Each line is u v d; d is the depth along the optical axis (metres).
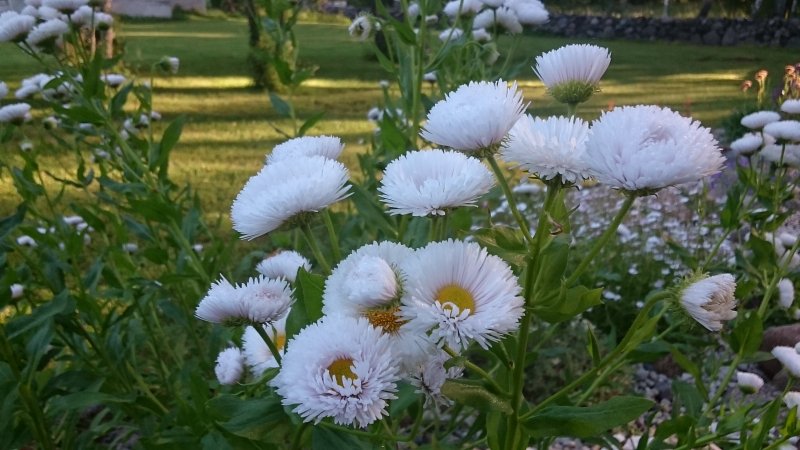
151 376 0.58
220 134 1.79
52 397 0.48
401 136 0.43
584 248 0.78
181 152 1.59
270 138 1.75
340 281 0.24
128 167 0.55
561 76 0.27
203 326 0.65
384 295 0.21
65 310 0.42
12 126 0.63
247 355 0.32
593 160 0.21
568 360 0.63
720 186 1.06
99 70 0.53
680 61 3.40
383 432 0.30
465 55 0.71
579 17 4.30
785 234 0.57
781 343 0.68
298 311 0.26
